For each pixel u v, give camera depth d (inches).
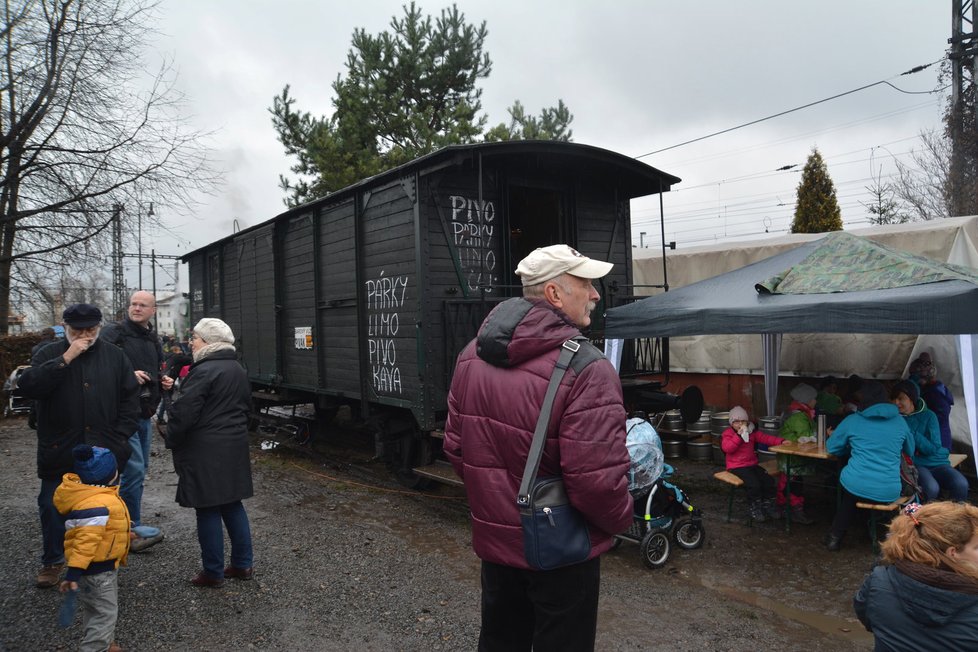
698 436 315.3
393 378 244.8
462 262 237.3
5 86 429.7
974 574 80.6
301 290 320.5
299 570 171.8
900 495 189.6
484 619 88.2
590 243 273.3
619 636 139.2
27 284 489.1
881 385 190.4
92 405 142.7
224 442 152.4
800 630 144.0
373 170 509.4
